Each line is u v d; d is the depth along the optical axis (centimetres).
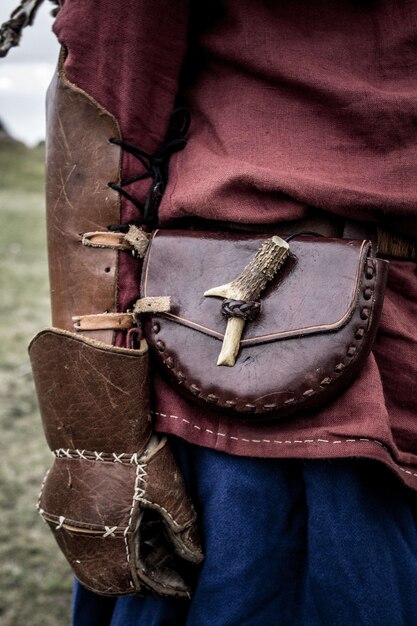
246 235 108
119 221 113
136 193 114
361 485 108
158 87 115
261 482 108
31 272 693
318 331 100
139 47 112
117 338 110
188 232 111
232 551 108
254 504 108
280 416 102
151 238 112
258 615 109
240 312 101
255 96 114
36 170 2158
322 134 111
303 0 113
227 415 104
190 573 115
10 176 2006
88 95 112
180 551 109
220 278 106
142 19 111
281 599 109
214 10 117
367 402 103
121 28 112
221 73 117
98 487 106
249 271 103
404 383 112
